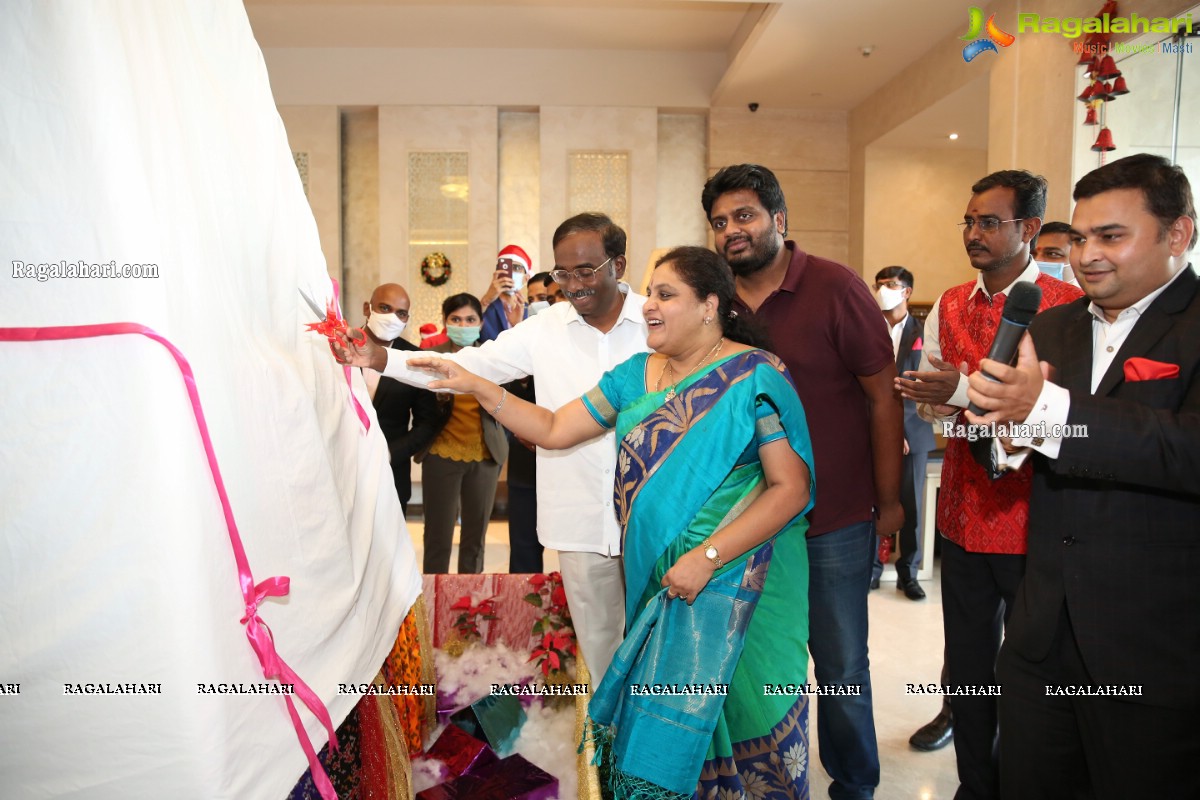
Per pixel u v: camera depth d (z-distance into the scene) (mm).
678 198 7121
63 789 947
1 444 924
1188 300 1313
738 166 1960
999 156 4445
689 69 6816
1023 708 1481
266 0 5918
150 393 918
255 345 1162
